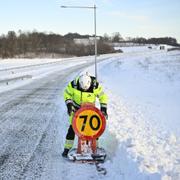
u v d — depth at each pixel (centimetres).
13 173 662
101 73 4262
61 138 930
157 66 4528
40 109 1428
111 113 1264
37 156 768
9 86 2552
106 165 689
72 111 733
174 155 713
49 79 3369
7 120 1184
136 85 2542
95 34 2638
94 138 727
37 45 11662
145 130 974
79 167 685
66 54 11356
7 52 10438
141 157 686
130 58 8488
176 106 1476
